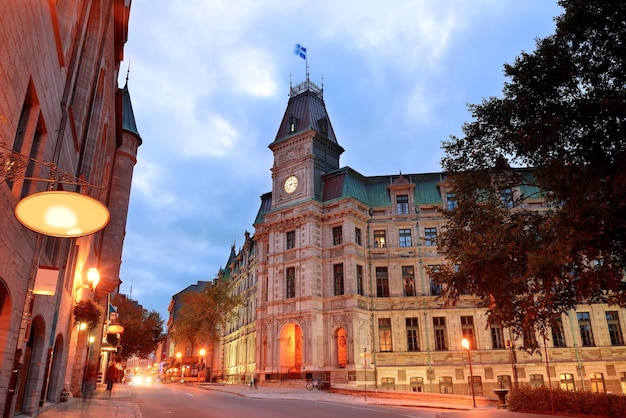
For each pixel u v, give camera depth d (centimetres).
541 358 4175
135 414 1617
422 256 4672
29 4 861
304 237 4741
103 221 727
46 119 1163
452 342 4356
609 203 1332
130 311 7450
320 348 4388
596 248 1375
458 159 1806
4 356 1012
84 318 2191
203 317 6078
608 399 1839
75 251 2120
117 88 2858
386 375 4272
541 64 1486
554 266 1315
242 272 6962
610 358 4112
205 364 7838
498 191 1797
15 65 833
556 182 1412
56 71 1186
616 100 1271
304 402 2609
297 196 4984
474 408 2459
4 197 892
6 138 845
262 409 2052
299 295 4591
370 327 4478
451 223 1891
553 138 1446
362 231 4797
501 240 1552
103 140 2773
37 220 705
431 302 4519
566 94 1488
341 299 4462
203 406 2166
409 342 4438
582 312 4300
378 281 4684
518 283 1606
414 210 4844
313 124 5253
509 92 1606
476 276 1630
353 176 4981
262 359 4800
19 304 1109
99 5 1888
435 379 4244
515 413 1998
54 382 1980
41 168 1177
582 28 1420
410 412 2016
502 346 4322
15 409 1347
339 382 4159
